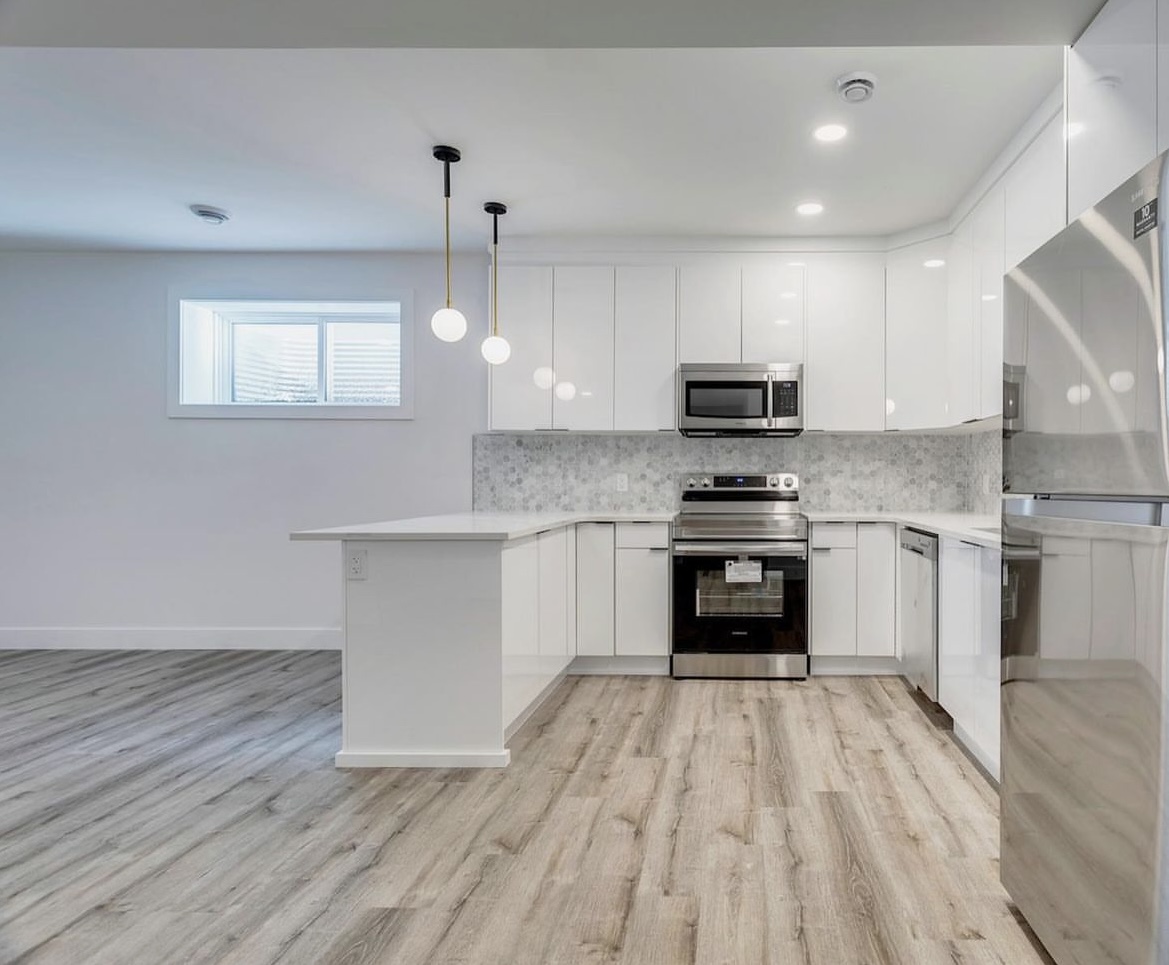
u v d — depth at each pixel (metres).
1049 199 2.44
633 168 3.08
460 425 4.39
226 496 4.45
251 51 2.25
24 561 4.45
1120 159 1.40
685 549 3.72
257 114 2.67
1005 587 1.62
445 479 4.40
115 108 2.63
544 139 2.82
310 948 1.53
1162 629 1.05
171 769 2.51
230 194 3.44
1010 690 1.60
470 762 2.51
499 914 1.66
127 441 4.45
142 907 1.69
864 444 4.27
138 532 4.45
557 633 3.42
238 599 4.44
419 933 1.59
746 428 3.86
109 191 3.42
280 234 4.00
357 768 2.52
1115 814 1.17
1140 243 1.09
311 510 4.43
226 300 4.41
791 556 3.68
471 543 2.51
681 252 3.98
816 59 2.26
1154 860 1.07
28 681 3.67
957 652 2.71
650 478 4.36
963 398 3.38
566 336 4.02
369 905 1.69
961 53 2.22
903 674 3.71
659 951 1.52
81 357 4.43
